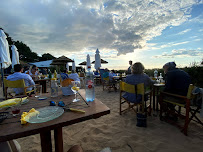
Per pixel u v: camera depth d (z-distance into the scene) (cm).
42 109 90
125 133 186
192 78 431
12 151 98
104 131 193
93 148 152
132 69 233
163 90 229
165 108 224
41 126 65
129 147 152
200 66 415
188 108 174
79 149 90
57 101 116
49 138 98
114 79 538
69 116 78
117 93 506
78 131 195
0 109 96
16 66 255
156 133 184
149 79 225
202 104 168
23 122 67
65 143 164
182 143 157
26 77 257
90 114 81
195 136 173
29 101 118
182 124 213
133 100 226
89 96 115
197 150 142
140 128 201
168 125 210
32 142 170
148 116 252
